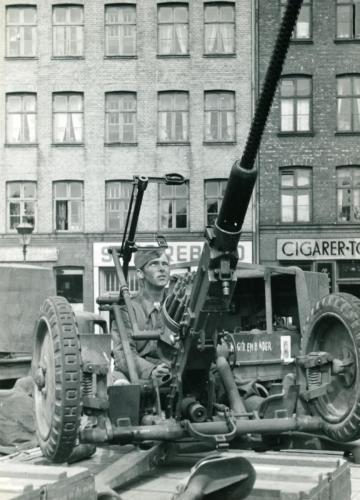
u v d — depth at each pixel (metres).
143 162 31.75
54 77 31.98
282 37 4.56
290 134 31.14
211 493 4.24
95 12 31.89
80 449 6.62
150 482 6.24
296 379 6.75
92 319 9.68
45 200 31.75
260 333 8.42
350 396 6.60
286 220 31.11
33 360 6.28
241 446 7.33
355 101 31.28
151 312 7.24
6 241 31.61
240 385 7.98
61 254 31.52
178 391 6.20
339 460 4.91
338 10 31.38
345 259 30.75
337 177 31.25
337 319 6.79
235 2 31.61
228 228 5.58
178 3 31.83
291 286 9.43
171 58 31.75
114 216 31.83
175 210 31.64
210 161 31.62
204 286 5.78
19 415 7.95
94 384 6.21
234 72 31.61
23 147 31.92
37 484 4.11
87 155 31.86
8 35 32.09
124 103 31.94
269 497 4.23
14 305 10.61
